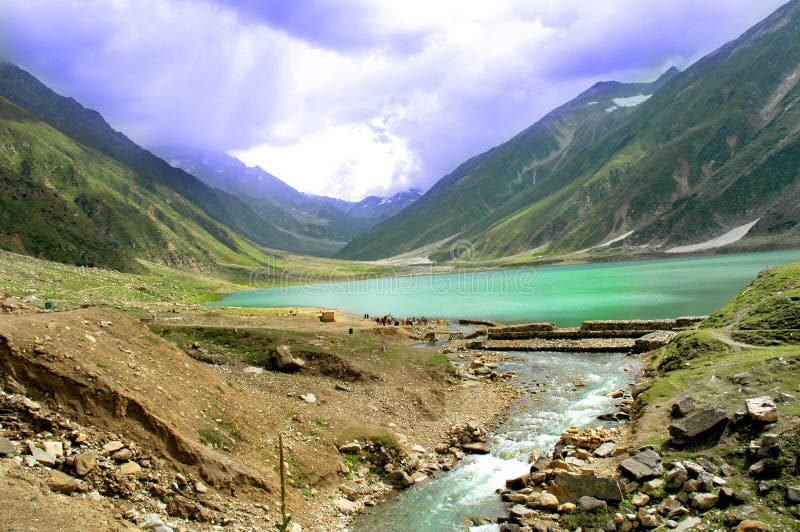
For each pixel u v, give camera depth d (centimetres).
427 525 2111
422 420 3400
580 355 5691
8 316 2227
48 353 1978
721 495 1916
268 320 7331
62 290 8031
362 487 2466
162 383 2372
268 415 2816
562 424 3278
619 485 2127
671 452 2356
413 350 4881
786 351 3183
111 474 1738
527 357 5722
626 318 7988
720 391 2838
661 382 3378
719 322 4419
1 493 1387
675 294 10688
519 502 2241
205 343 4650
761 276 5031
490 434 3194
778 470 1953
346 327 6744
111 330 2586
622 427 3058
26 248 14462
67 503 1498
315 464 2481
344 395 3631
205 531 1736
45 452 1681
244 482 2069
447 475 2634
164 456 1922
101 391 1956
